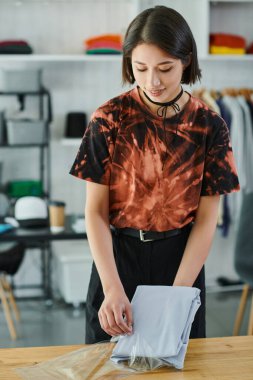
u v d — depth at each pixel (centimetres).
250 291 587
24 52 537
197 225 213
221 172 211
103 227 208
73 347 181
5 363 171
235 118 557
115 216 215
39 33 571
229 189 212
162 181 209
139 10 550
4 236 443
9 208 516
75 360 172
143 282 218
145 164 209
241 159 559
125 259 217
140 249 216
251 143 562
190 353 177
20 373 165
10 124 533
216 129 209
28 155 580
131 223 214
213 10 593
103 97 586
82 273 533
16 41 537
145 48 180
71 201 591
